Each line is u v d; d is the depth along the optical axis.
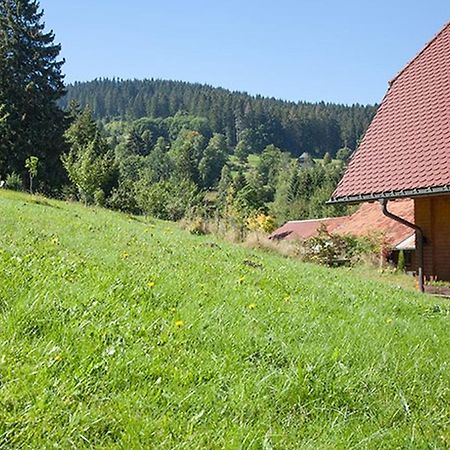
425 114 11.47
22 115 44.78
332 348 4.00
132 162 97.88
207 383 3.03
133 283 4.98
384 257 18.77
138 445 2.29
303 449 2.50
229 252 11.52
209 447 2.38
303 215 70.12
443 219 10.62
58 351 2.98
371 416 3.01
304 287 7.21
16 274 4.34
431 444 2.70
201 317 4.22
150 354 3.25
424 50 13.20
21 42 46.62
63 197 41.62
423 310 7.12
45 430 2.27
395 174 10.66
